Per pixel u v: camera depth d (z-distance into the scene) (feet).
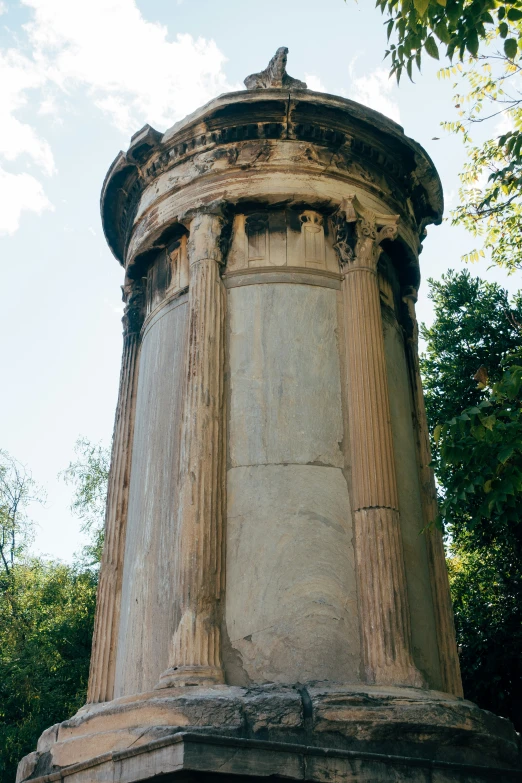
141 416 41.88
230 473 35.65
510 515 35.32
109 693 37.68
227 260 40.32
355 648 32.55
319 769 27.12
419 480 41.83
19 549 110.73
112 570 40.60
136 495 40.01
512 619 60.80
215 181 41.73
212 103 41.70
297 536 34.24
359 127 42.70
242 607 32.99
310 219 41.34
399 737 28.89
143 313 46.52
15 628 97.30
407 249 44.86
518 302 73.15
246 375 37.47
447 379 72.33
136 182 46.14
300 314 38.86
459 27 30.14
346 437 36.78
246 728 27.94
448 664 37.47
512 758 31.30
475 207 57.36
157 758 26.53
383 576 33.32
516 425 32.07
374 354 38.04
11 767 77.87
